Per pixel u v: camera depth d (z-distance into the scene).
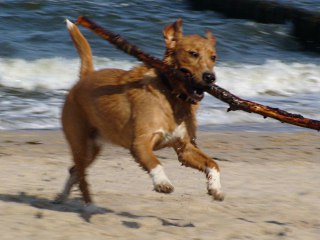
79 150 10.47
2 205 10.01
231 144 15.48
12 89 20.11
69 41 25.48
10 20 27.25
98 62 23.08
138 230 9.27
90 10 29.59
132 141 9.38
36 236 8.66
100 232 9.03
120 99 9.66
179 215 10.17
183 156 9.59
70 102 10.48
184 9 32.56
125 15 29.64
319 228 9.89
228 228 9.60
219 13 33.00
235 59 26.02
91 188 11.61
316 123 9.48
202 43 9.35
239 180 12.56
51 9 28.91
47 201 10.71
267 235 9.44
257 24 30.92
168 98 9.34
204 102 19.59
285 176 13.05
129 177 12.52
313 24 30.19
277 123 18.28
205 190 11.81
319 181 12.77
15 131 16.02
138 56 9.46
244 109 9.44
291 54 28.41
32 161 13.36
